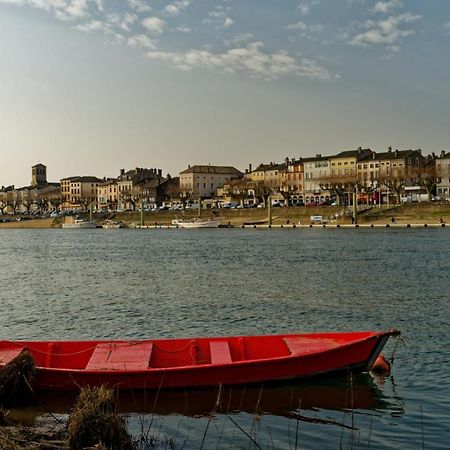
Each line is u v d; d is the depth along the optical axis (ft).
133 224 602.03
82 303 121.60
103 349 60.59
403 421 50.60
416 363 68.49
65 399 53.88
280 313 105.40
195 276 167.02
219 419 50.75
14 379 52.49
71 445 40.93
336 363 57.57
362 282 145.59
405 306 110.11
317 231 411.95
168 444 45.55
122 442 41.57
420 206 441.27
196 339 61.87
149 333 91.25
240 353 61.52
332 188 521.24
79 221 622.95
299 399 55.06
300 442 46.37
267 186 597.11
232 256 233.35
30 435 43.96
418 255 215.31
